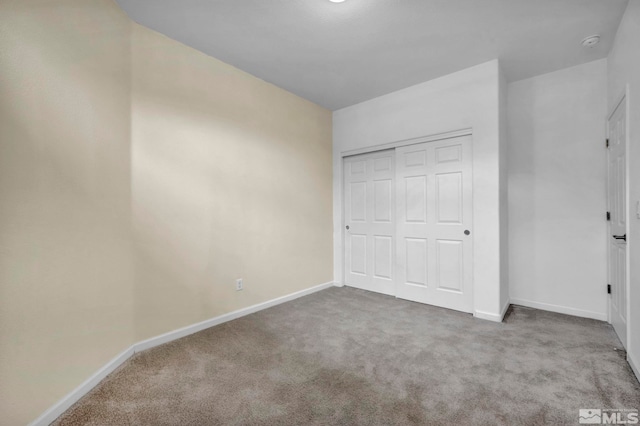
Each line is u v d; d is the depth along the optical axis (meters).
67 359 1.67
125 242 2.16
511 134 3.33
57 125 1.63
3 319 1.35
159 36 2.43
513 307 3.26
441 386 1.81
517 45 2.62
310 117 3.90
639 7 1.91
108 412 1.60
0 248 1.34
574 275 3.01
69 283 1.70
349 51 2.71
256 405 1.65
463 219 3.13
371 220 3.97
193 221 2.66
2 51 1.35
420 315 3.05
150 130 2.36
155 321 2.39
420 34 2.45
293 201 3.65
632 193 2.04
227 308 2.93
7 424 1.36
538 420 1.51
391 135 3.63
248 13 2.18
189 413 1.59
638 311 1.88
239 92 3.04
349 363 2.10
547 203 3.14
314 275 3.96
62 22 1.66
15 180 1.41
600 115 2.87
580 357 2.14
